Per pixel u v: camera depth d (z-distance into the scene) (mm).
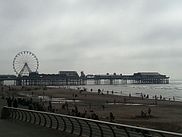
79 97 145375
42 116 29312
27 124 29016
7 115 35750
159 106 100188
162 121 56938
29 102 64875
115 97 149500
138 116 67812
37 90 192625
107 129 17281
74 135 20312
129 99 137125
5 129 25922
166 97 158625
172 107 96062
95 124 18734
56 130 23625
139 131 14258
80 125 19781
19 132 24016
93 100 125688
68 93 176875
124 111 81750
